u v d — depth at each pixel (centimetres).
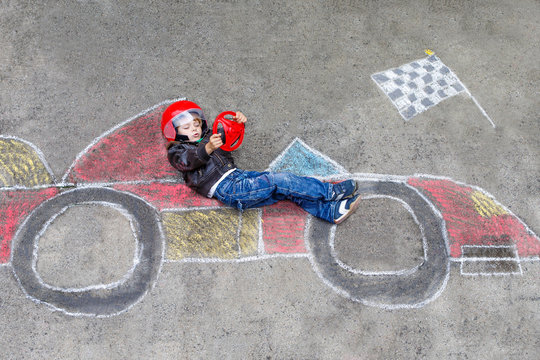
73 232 317
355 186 320
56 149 341
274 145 352
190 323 297
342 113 366
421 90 379
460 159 355
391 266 319
